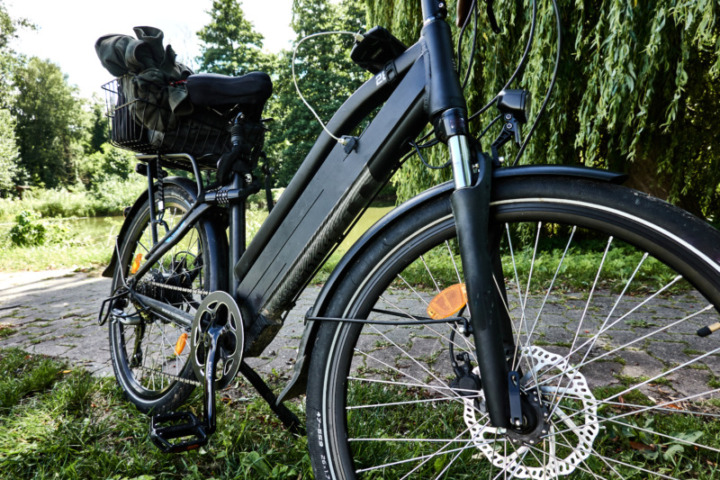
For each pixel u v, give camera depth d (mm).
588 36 4312
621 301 3410
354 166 1073
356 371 2207
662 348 2395
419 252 979
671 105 4148
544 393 994
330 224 1135
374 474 1346
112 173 49344
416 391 1937
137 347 1984
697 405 1749
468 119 931
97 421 1795
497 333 813
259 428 1681
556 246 4836
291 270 1220
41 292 4852
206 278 1611
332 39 27484
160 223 1829
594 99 4590
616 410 1692
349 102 1117
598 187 802
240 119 1487
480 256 813
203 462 1521
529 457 1203
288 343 2762
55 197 33594
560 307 3289
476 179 869
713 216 7281
